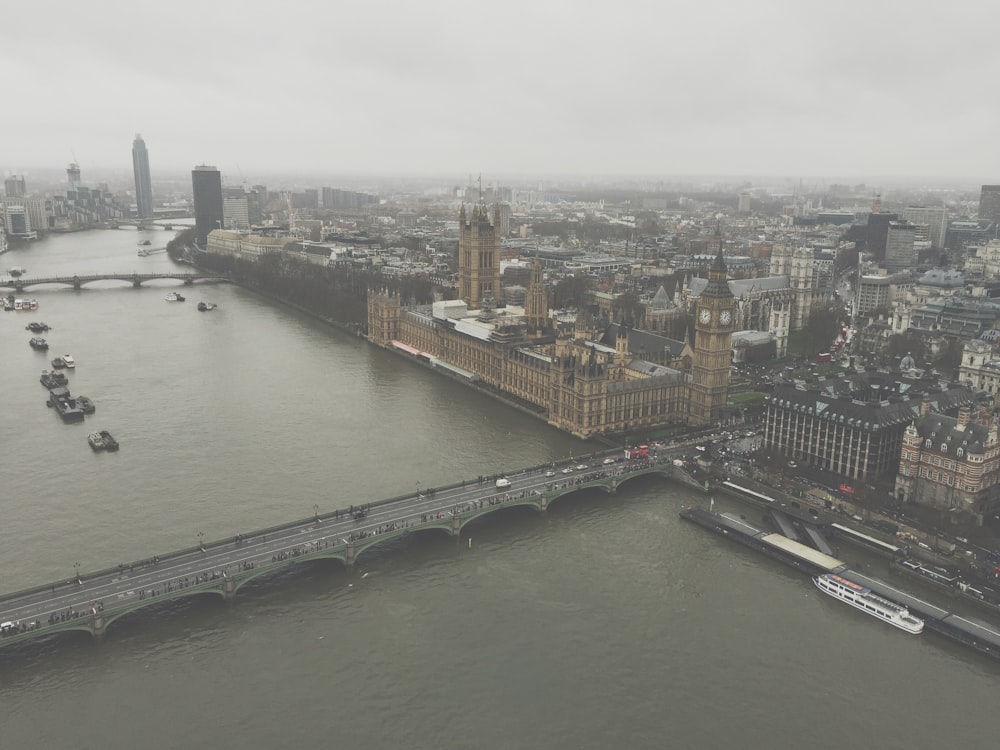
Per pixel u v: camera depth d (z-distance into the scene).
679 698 184.50
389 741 170.25
